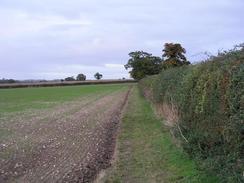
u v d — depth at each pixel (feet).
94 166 48.67
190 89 48.39
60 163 50.24
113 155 54.80
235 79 30.99
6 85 441.27
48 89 368.68
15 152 57.31
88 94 259.60
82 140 68.44
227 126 32.45
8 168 47.42
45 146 62.44
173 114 65.77
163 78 88.22
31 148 60.54
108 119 102.17
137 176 43.04
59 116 112.78
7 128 85.66
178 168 44.24
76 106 153.07
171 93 69.15
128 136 70.33
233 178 30.17
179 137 54.08
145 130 76.28
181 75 59.98
